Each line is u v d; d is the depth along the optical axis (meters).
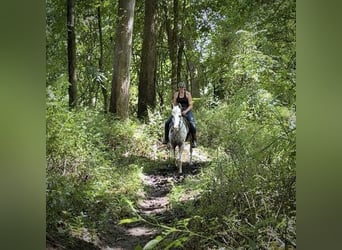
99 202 6.16
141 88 15.93
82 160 7.14
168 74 22.81
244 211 4.40
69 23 10.21
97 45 18.06
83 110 10.77
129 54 13.79
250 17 6.35
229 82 9.36
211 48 15.27
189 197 6.79
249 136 5.85
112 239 5.34
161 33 20.64
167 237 4.82
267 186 4.33
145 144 12.33
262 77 5.76
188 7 18.91
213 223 4.45
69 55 10.27
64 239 4.50
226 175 5.35
